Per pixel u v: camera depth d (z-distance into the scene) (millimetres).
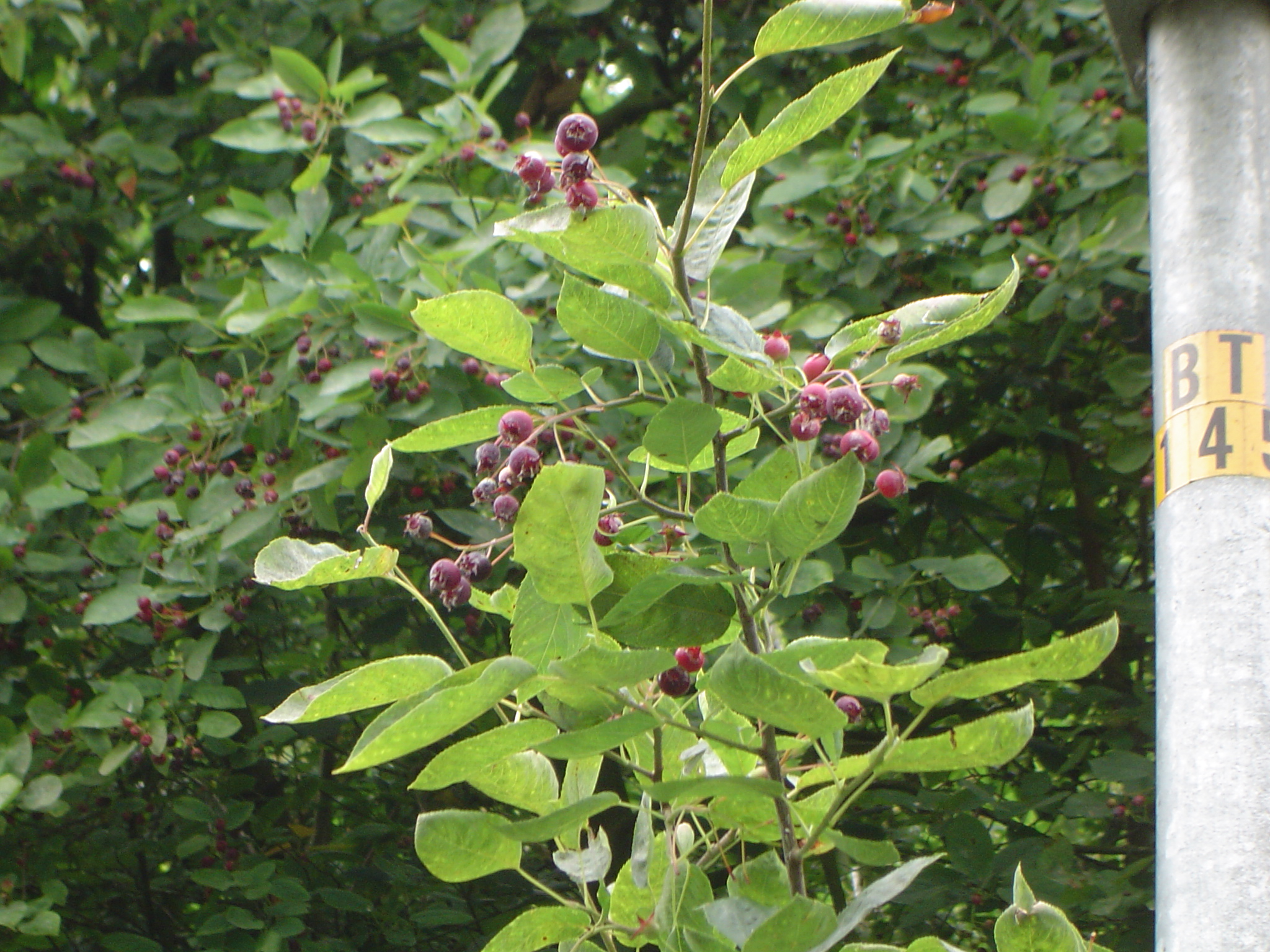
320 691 1263
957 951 1252
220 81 4902
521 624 1276
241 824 4375
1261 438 1578
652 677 1173
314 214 4211
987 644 4848
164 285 5723
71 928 5047
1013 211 4457
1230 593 1518
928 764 1111
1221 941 1399
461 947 4750
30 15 4875
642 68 5664
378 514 4168
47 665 4125
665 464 1528
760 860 1411
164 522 3986
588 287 1277
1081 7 4957
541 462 1361
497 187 4672
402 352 3777
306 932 4594
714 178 1454
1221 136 1708
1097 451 5711
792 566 1259
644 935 1342
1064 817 4691
